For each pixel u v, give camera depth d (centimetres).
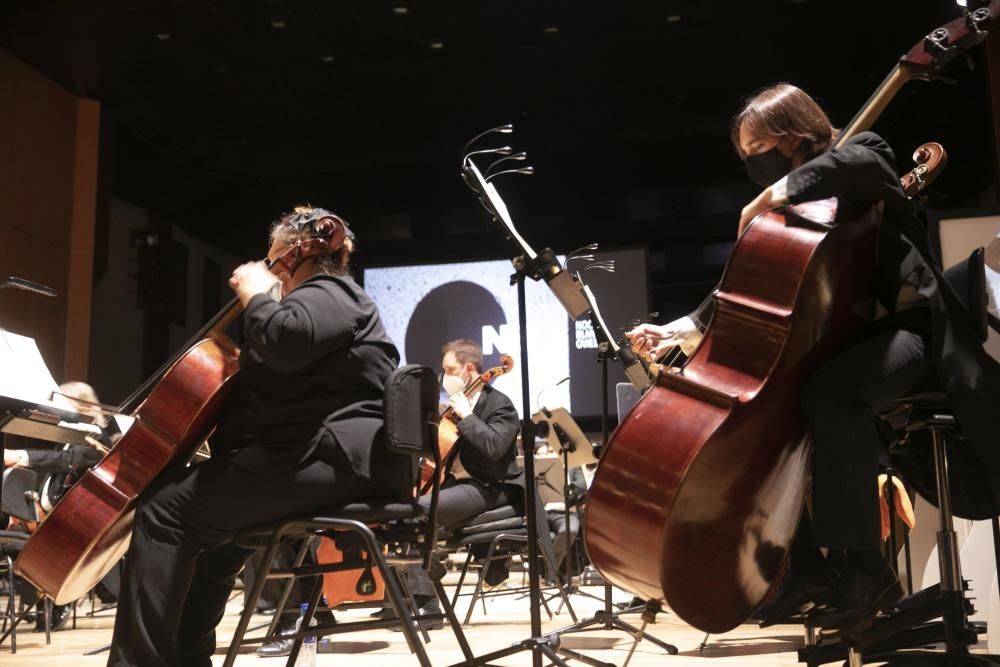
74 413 254
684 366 182
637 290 984
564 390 1006
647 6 777
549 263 225
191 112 955
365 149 1055
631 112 981
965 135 829
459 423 378
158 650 187
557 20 797
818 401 173
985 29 190
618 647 330
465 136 1025
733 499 174
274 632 267
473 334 1050
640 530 174
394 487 199
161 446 200
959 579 188
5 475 409
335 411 198
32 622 487
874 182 176
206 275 1149
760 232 180
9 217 812
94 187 906
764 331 175
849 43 842
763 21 807
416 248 1245
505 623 423
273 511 193
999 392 171
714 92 939
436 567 218
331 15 778
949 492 189
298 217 221
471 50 846
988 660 183
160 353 1045
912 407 189
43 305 844
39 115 855
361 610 496
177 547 192
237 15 772
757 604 184
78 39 805
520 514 391
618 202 1163
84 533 197
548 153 1067
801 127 195
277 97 930
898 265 184
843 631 177
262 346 191
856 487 169
